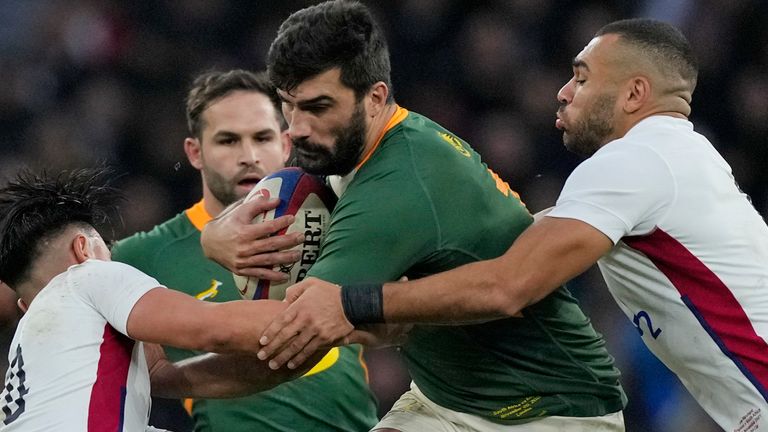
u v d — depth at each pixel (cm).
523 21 3766
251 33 3788
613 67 1484
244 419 1738
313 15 1375
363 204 1358
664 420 2941
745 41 3741
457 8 3766
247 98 1873
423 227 1359
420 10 3744
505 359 1490
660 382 2961
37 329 1370
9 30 3759
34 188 1445
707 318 1412
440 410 1585
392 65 3700
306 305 1322
